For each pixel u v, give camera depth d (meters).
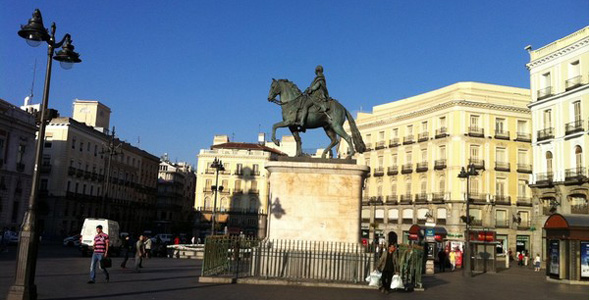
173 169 111.75
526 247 62.75
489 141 63.31
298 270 15.91
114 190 81.44
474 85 64.75
